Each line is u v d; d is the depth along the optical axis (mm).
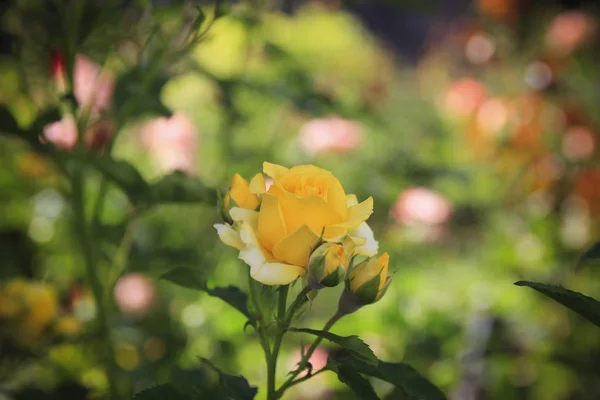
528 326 1771
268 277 883
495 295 1760
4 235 1733
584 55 2248
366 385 940
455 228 2309
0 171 1688
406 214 1983
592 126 2188
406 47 6480
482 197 2273
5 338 1249
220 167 1932
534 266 2008
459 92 2318
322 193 896
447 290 1799
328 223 888
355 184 1999
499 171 2277
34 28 1232
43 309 1247
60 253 1751
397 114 3131
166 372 1509
